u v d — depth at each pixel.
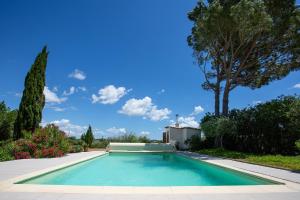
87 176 10.09
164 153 22.78
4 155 12.70
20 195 5.47
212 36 20.56
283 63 21.16
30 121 15.85
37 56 16.81
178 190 6.18
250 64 21.48
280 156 15.01
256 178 8.60
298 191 6.25
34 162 11.73
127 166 13.98
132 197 5.46
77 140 21.95
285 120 17.64
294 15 18.83
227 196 5.68
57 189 6.06
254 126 19.16
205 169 12.70
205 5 21.53
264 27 17.50
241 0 17.17
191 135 26.72
